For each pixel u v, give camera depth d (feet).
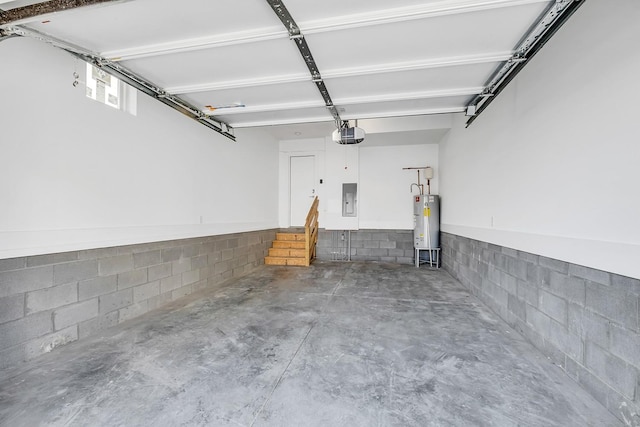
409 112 13.48
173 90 10.99
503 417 5.47
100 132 9.93
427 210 21.43
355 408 5.71
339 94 11.46
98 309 9.68
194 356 7.83
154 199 12.22
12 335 7.42
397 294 14.12
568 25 7.13
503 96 10.69
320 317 10.89
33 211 7.97
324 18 6.98
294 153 25.52
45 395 6.10
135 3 6.36
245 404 5.83
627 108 5.49
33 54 8.00
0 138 7.30
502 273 10.71
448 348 8.32
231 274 17.89
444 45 8.02
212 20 7.05
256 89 11.05
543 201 8.15
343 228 24.48
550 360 7.66
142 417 5.44
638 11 5.28
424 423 5.31
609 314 5.80
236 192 18.70
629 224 5.42
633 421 5.21
